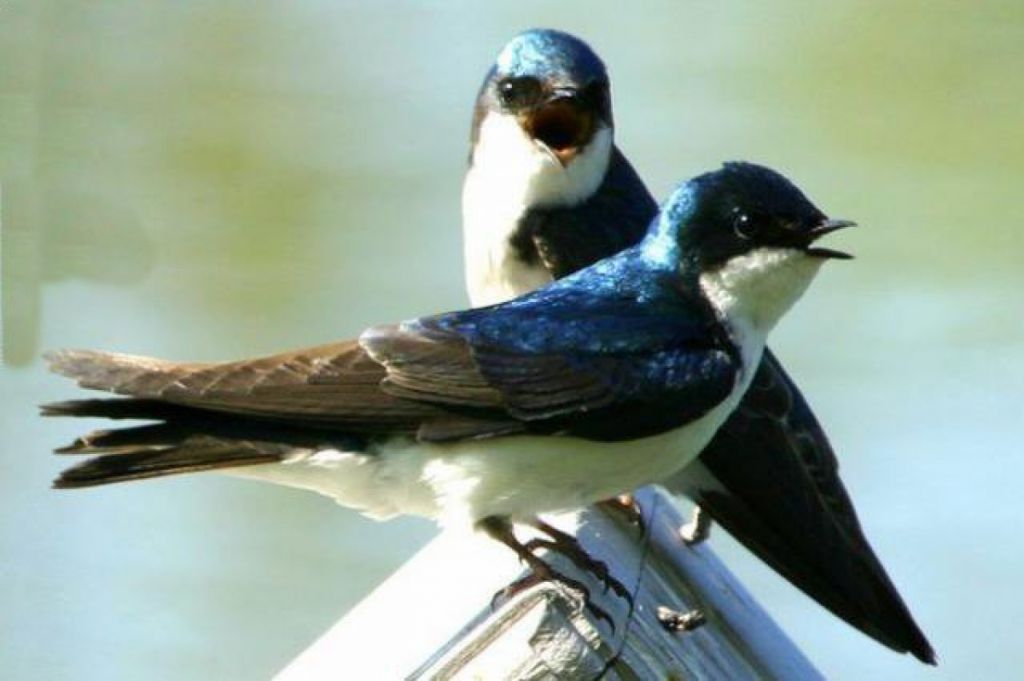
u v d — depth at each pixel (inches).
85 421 529.3
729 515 371.9
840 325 589.3
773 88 657.6
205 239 595.5
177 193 609.3
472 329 322.7
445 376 316.5
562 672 290.5
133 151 618.5
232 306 583.8
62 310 567.8
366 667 304.8
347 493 317.7
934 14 668.1
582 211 409.1
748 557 540.4
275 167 625.6
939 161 642.2
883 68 663.1
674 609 330.3
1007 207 639.1
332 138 633.6
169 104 637.9
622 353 323.9
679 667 307.7
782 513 369.1
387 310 576.1
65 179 602.2
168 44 653.9
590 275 338.0
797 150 649.0
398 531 511.5
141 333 577.0
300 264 598.9
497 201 409.1
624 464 320.8
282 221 608.4
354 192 614.9
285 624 498.0
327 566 508.7
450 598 314.8
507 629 292.8
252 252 595.5
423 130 640.4
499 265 411.2
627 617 307.7
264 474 315.3
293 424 311.0
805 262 333.7
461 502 315.6
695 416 324.2
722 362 328.5
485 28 660.7
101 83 631.2
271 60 657.0
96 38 634.2
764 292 335.0
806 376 571.5
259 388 309.7
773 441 371.9
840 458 550.3
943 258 616.4
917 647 362.3
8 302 548.7
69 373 301.3
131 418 305.1
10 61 623.5
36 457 527.5
